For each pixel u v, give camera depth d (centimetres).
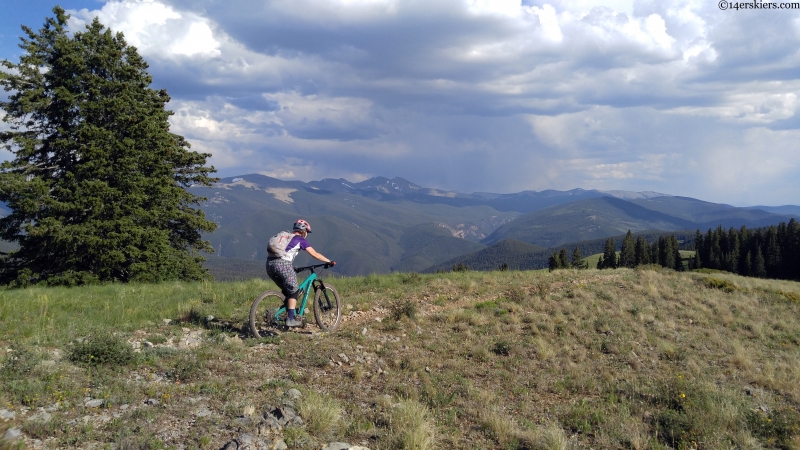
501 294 1370
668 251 11231
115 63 2642
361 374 654
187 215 2773
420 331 938
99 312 888
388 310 1072
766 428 641
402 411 507
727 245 11194
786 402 830
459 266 4903
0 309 846
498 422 536
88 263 2231
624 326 1192
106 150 2241
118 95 2509
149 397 502
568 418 609
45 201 2102
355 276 1623
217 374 590
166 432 422
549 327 1076
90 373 547
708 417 624
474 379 732
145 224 2384
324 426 461
